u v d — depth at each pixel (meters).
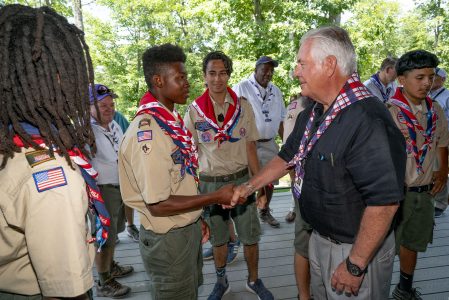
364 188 1.28
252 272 2.62
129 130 1.59
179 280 1.67
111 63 15.57
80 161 0.92
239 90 3.90
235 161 2.53
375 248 1.29
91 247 0.94
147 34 16.25
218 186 2.54
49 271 0.80
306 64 1.36
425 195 2.30
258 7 10.06
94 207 0.98
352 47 1.36
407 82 2.21
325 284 1.60
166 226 1.60
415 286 2.72
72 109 0.89
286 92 9.74
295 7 9.48
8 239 0.84
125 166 1.62
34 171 0.81
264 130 3.86
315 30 1.38
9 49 0.83
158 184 1.49
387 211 1.25
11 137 0.83
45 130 0.84
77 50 0.92
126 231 3.97
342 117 1.33
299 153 1.51
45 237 0.79
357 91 1.34
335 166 1.35
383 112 1.30
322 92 1.39
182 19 16.78
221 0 10.38
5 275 0.89
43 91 0.84
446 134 2.37
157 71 1.60
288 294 2.70
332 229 1.47
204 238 1.97
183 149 1.61
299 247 2.24
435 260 3.09
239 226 2.52
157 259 1.65
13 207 0.79
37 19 0.86
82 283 0.81
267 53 10.09
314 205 1.50
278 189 5.45
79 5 11.45
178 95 1.64
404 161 1.28
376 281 1.49
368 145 1.25
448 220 3.96
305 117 1.73
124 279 2.97
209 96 2.54
